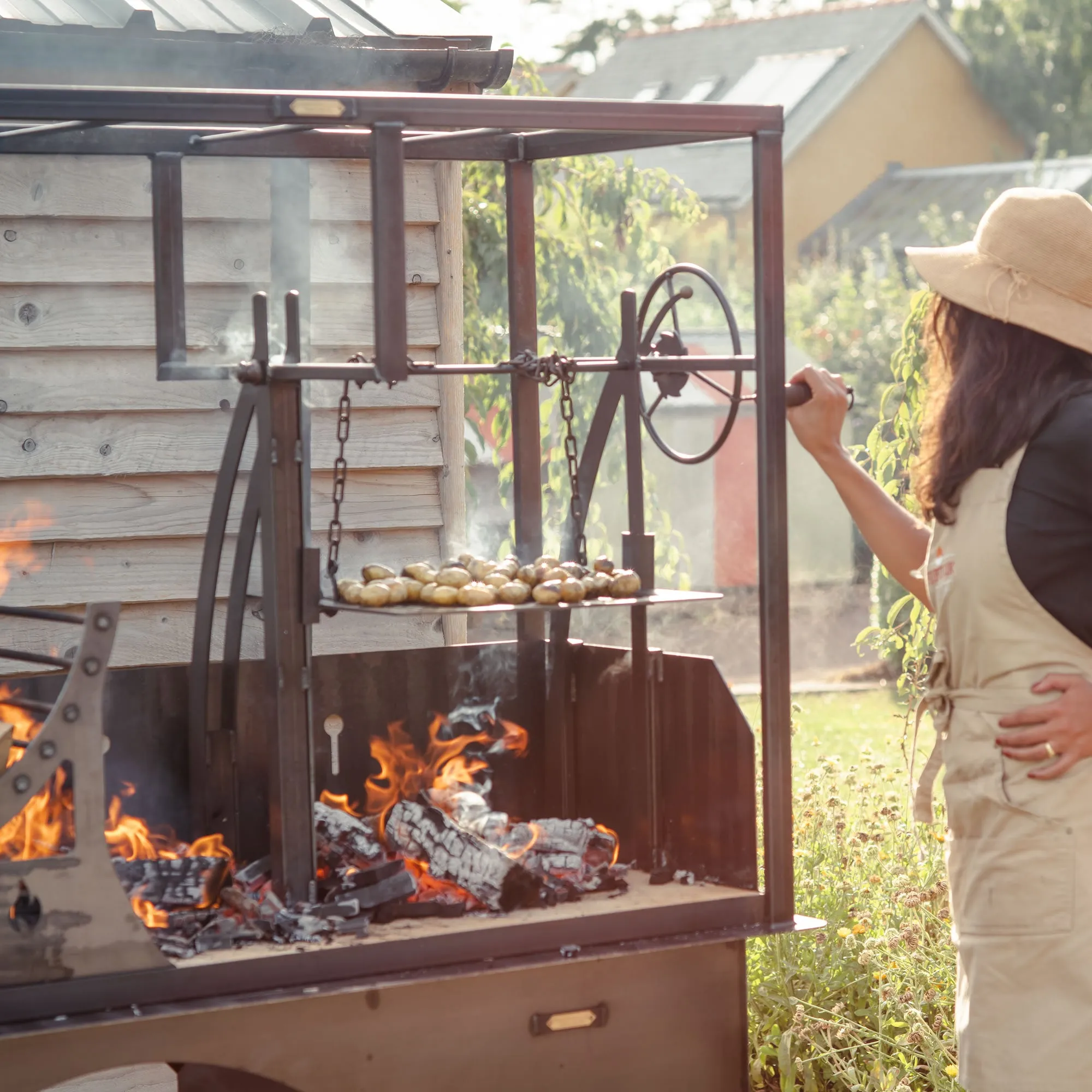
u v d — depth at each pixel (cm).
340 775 296
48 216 319
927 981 330
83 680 214
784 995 340
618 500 978
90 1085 299
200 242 333
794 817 394
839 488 255
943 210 2291
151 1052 219
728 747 262
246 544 271
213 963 221
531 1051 240
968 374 216
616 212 557
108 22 319
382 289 225
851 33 2470
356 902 240
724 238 2131
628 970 247
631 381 281
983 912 216
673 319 283
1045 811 209
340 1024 228
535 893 251
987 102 2619
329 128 253
